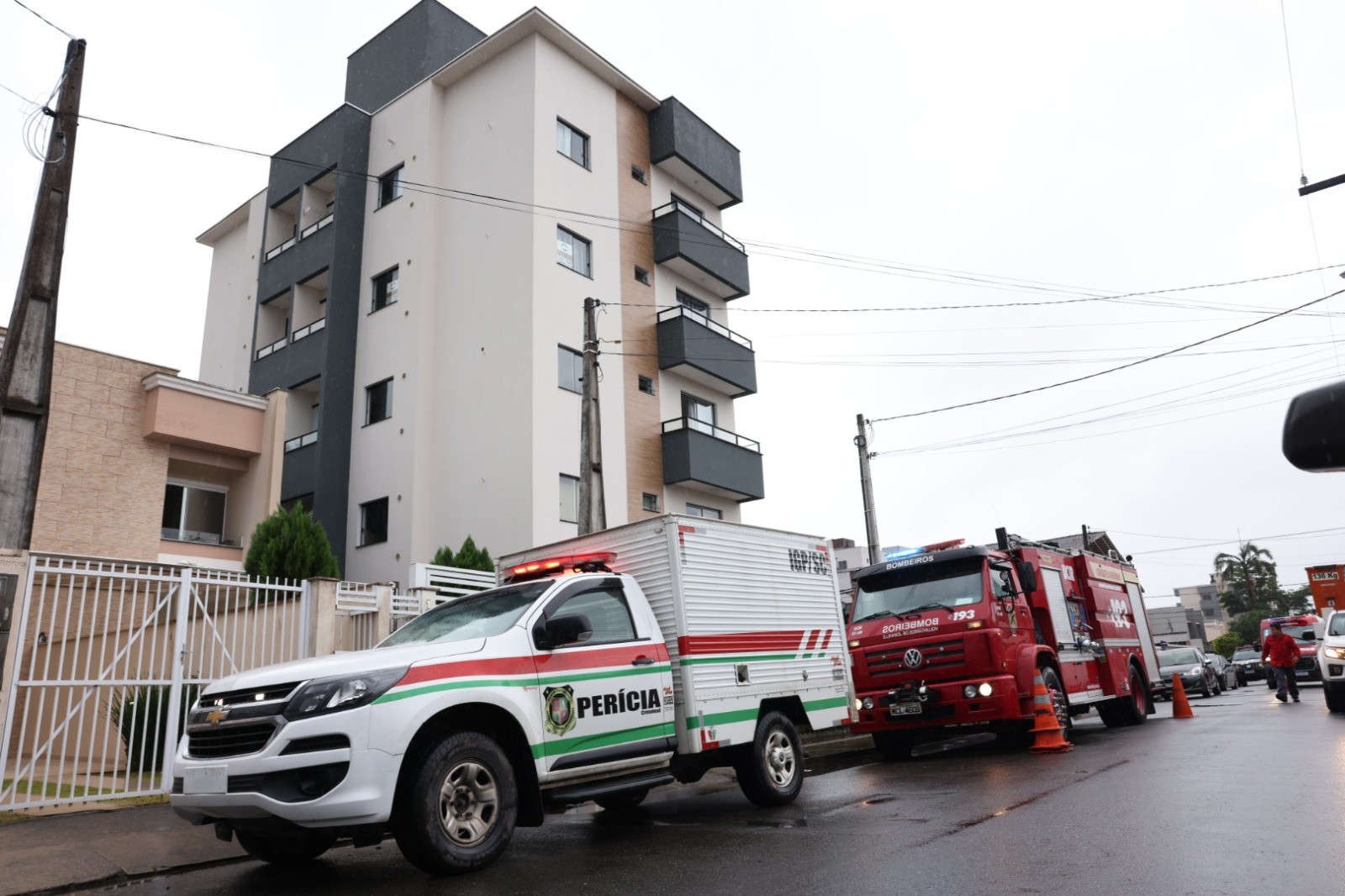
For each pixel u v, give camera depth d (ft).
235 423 60.44
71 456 52.70
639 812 28.76
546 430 65.92
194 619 30.60
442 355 72.08
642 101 83.05
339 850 23.59
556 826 26.73
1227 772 28.58
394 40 86.99
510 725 20.81
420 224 74.38
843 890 16.57
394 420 71.67
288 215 87.45
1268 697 76.13
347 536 72.49
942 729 42.93
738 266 88.12
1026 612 41.86
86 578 28.19
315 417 79.56
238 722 18.33
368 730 17.85
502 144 72.59
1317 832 19.25
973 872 17.34
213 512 61.82
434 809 18.45
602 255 74.84
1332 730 39.27
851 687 31.63
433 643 20.40
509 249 69.77
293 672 18.78
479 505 66.54
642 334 77.36
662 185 84.12
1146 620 58.75
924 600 40.83
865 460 76.64
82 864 20.88
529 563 26.89
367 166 81.00
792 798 27.53
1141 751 36.22
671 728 24.17
